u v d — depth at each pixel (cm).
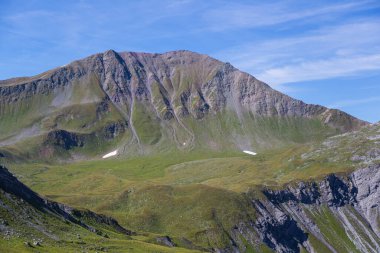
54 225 16275
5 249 11862
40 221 15950
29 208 16388
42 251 12738
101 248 15225
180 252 17850
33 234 14438
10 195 16250
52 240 14500
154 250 17125
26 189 18038
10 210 15362
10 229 14075
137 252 15988
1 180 16700
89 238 16288
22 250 12244
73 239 15562
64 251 13400
